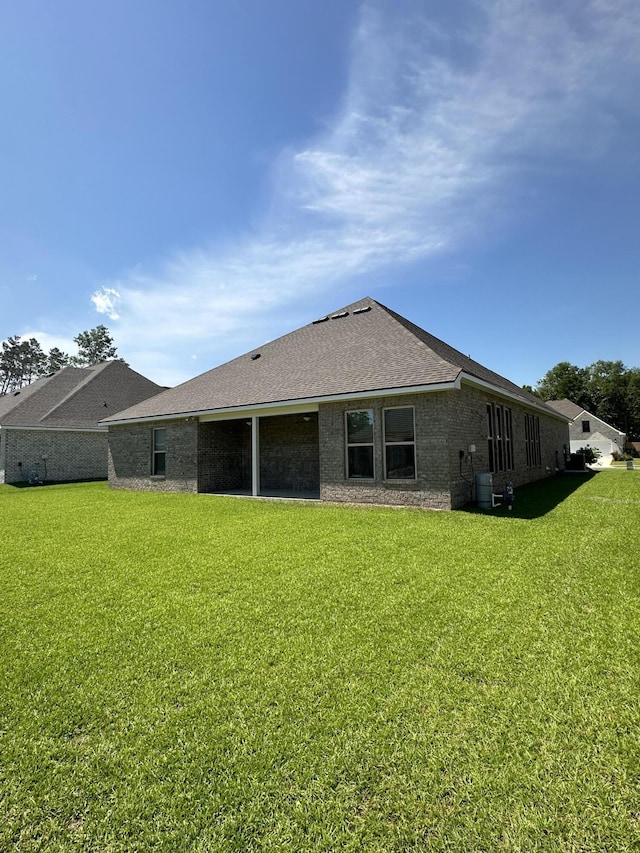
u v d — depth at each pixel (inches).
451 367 400.8
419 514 380.2
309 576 217.2
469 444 443.8
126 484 701.9
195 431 606.2
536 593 187.6
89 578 223.3
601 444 1914.4
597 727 102.4
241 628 160.4
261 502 489.7
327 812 82.2
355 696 116.5
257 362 653.9
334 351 553.9
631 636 146.6
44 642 152.6
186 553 268.2
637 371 2682.1
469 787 86.5
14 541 310.5
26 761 97.0
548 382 2913.4
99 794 87.9
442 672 127.0
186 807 84.3
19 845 77.3
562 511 392.2
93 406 972.6
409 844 75.8
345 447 458.0
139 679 128.1
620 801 82.5
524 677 123.5
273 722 107.2
